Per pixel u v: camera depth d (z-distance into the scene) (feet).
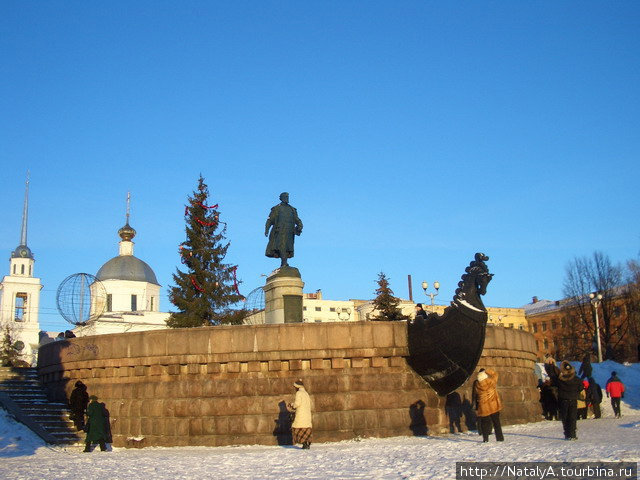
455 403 71.41
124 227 281.54
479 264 65.16
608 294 221.05
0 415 74.02
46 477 40.34
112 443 72.38
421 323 67.31
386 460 43.50
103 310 112.57
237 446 66.39
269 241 88.84
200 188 174.81
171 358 71.36
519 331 84.48
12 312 320.70
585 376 85.35
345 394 68.08
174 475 39.81
